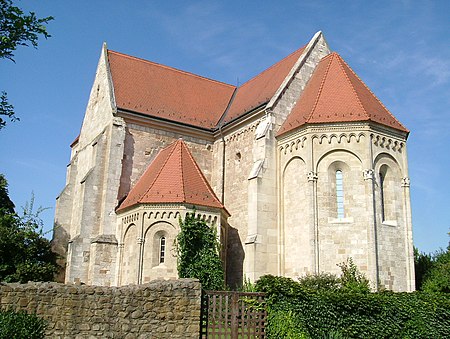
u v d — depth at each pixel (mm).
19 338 18531
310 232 32375
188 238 33281
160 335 20469
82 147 47844
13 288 19828
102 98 44219
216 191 43188
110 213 38312
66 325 19938
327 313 21516
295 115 37125
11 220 38000
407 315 22406
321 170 33531
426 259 41719
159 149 42375
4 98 19516
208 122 45719
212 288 32594
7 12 18594
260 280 22547
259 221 34812
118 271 36188
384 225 32562
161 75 47812
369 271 31031
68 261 37500
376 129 33875
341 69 37812
